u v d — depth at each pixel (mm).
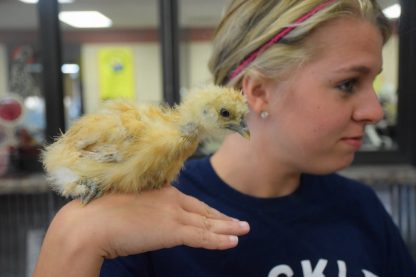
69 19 3256
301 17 947
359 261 1150
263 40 992
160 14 3023
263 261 1080
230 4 1129
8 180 2795
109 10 3240
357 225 1230
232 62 1084
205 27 3104
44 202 2803
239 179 1156
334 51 929
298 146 1009
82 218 770
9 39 3191
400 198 2746
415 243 2629
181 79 3129
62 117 3053
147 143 802
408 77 3002
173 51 3064
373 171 2875
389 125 3150
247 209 1124
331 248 1139
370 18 949
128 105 909
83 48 3332
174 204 809
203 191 1152
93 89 3342
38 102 3145
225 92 970
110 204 792
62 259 743
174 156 844
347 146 1000
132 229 751
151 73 3369
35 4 3064
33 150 3105
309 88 957
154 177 828
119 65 3355
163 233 755
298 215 1150
